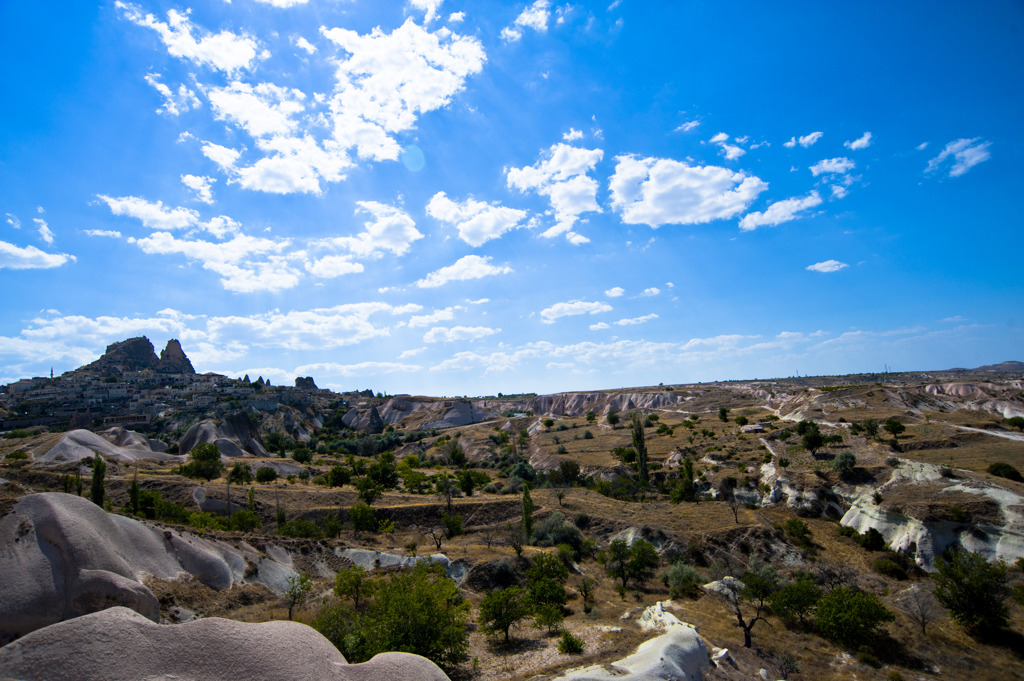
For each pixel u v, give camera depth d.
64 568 26.31
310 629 15.63
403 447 146.88
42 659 11.92
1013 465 49.34
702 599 36.94
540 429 150.62
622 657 25.11
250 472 83.81
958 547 40.19
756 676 24.84
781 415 110.25
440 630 24.56
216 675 12.93
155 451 110.69
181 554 34.97
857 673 26.47
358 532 57.84
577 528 56.44
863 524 48.94
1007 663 27.70
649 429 121.06
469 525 63.12
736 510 59.12
